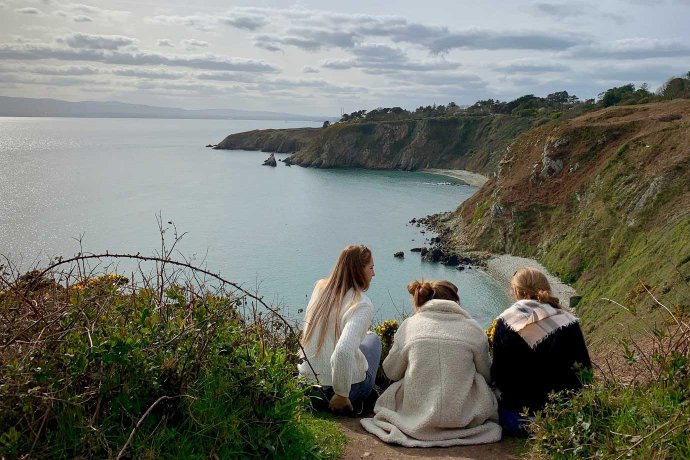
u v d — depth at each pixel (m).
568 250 51.97
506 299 44.44
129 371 3.31
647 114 67.38
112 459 2.93
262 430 3.56
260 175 142.75
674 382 3.92
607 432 3.57
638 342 8.43
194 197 101.69
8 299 3.70
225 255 57.44
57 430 3.12
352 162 168.00
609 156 60.31
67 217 78.19
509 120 152.38
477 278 50.78
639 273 37.03
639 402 3.81
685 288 22.91
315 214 84.44
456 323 4.84
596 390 4.04
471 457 4.18
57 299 3.87
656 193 48.34
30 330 3.40
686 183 47.56
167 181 126.75
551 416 3.88
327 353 4.88
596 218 52.25
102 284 4.09
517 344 4.46
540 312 4.50
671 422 3.34
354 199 101.00
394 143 166.62
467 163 150.75
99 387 3.15
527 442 4.14
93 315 3.67
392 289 46.00
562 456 3.60
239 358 3.74
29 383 3.09
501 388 4.64
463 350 4.68
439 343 4.69
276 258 56.66
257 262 54.75
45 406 3.08
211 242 63.69
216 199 99.69
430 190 114.94
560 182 63.31
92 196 100.44
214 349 3.68
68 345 3.29
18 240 62.12
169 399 3.40
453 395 4.53
